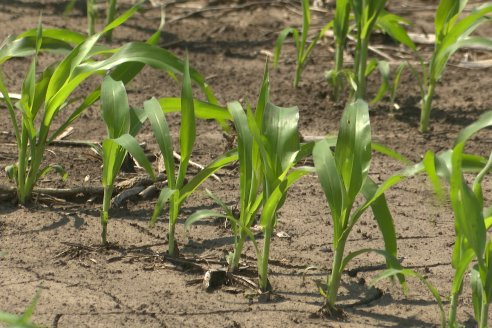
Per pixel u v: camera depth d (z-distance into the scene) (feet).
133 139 19.70
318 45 42.11
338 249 18.12
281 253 21.39
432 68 31.09
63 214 23.16
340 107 34.09
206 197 24.79
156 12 47.21
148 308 18.29
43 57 38.32
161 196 19.54
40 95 23.27
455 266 17.67
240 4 48.75
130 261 20.62
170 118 31.78
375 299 19.26
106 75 21.67
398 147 29.89
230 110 19.75
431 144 30.32
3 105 31.83
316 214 24.04
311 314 18.22
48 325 17.33
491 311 18.81
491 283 16.63
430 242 22.44
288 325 17.81
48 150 27.84
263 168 19.25
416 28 43.83
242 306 18.58
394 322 18.19
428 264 21.12
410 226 23.40
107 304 18.38
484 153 29.45
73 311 17.98
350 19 35.63
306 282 19.89
